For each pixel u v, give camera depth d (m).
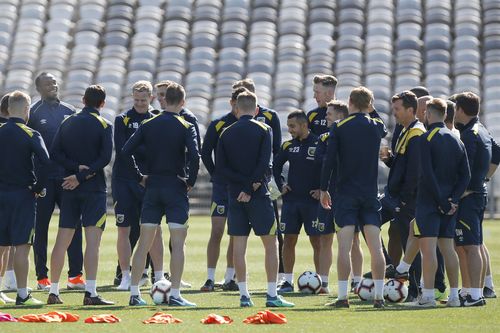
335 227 33.03
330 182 37.03
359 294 35.25
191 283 44.06
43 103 41.03
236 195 32.72
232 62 124.06
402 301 34.88
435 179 32.16
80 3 132.12
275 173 40.19
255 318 28.36
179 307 32.88
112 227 83.00
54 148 34.16
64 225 34.19
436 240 32.88
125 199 39.62
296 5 130.75
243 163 32.41
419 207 32.81
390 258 40.31
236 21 129.25
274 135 40.22
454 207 32.38
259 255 59.22
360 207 32.84
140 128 33.03
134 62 124.12
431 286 33.06
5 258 35.44
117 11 130.88
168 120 32.75
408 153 35.09
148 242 33.34
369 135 32.53
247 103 32.75
